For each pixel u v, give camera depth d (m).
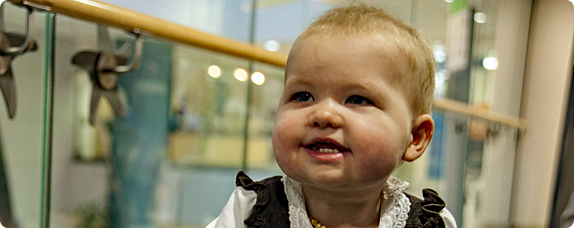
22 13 0.59
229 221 0.43
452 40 1.32
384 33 0.38
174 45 0.91
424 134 0.42
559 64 2.29
